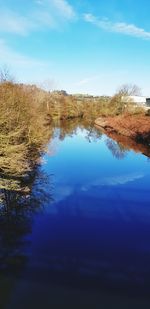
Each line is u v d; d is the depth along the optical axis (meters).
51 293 8.11
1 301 7.70
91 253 10.35
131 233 11.98
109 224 12.80
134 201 15.69
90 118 83.38
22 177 19.34
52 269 9.28
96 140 42.09
